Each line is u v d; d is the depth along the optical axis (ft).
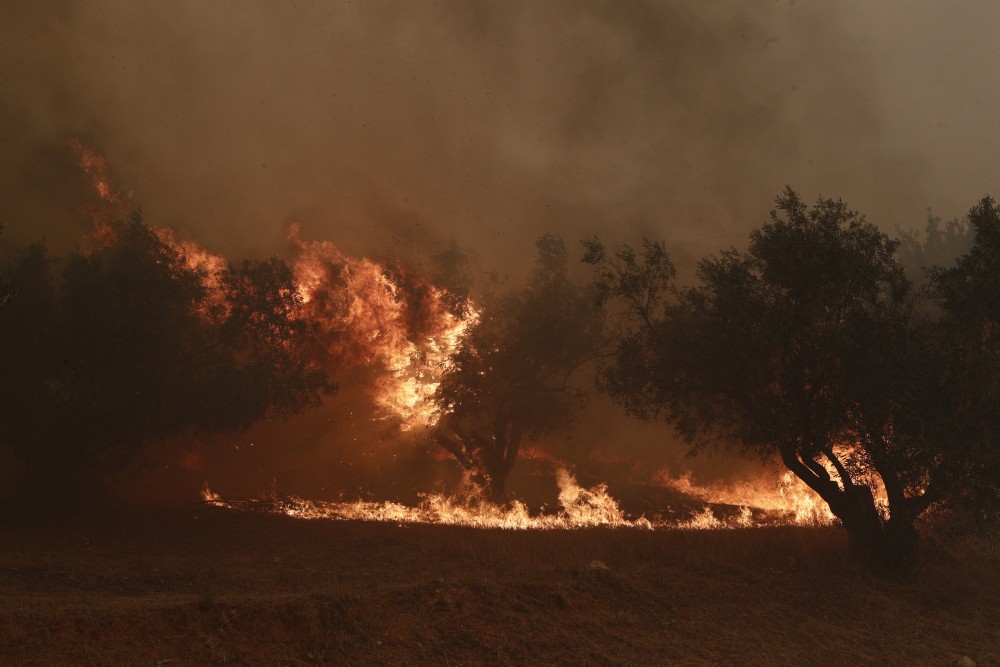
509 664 28.35
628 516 87.56
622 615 34.83
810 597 40.93
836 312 47.60
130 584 39.24
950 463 42.70
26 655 23.09
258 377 80.12
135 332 74.33
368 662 26.84
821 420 47.75
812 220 49.47
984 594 45.93
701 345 49.85
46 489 72.54
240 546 57.82
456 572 43.19
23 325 72.08
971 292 46.24
